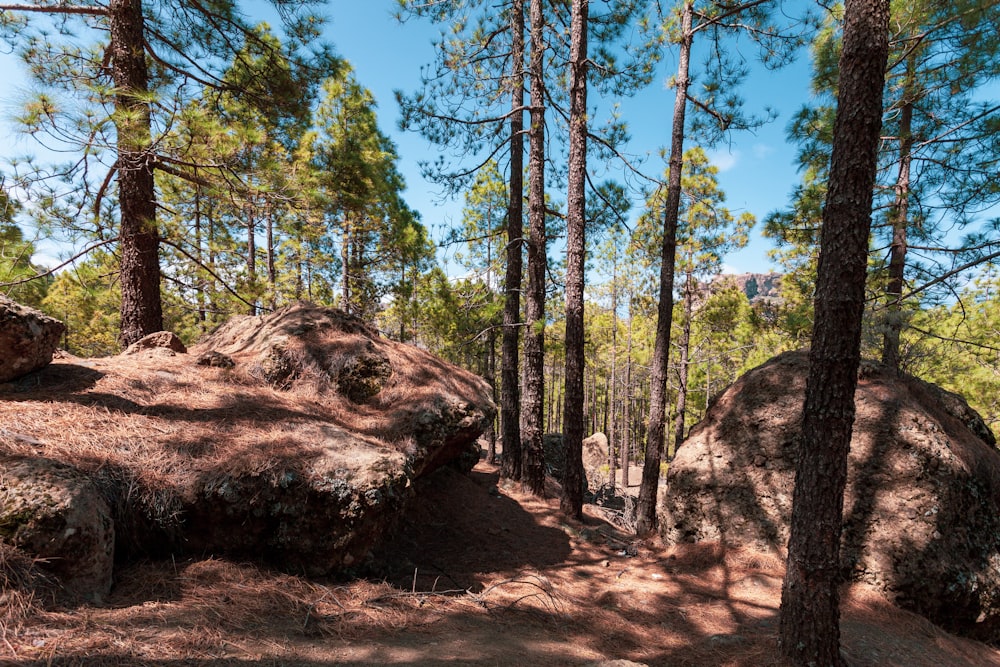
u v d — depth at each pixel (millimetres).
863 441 5227
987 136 7555
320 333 6199
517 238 9750
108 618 2623
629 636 3932
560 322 17297
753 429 6039
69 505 2814
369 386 5859
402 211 16656
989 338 10617
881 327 7332
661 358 9133
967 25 6566
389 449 4602
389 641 3107
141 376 4789
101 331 15500
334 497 3873
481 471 10695
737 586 4973
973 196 7855
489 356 18766
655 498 8992
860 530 4863
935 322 9344
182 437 3943
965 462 5074
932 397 6109
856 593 4609
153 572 3234
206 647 2566
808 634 3379
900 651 3793
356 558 4051
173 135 5504
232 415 4496
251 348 6168
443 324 15805
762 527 5500
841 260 3373
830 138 8656
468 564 5535
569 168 8297
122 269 6762
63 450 3326
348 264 17328
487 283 11078
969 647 4238
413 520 6504
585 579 5508
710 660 3545
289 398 5258
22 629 2287
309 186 6879
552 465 15422
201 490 3574
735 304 14922
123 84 6215
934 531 4621
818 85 8812
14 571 2504
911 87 8188
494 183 16219
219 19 7637
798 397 5941
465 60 8930
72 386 4258
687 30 8992
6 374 3971
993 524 4922
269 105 8062
